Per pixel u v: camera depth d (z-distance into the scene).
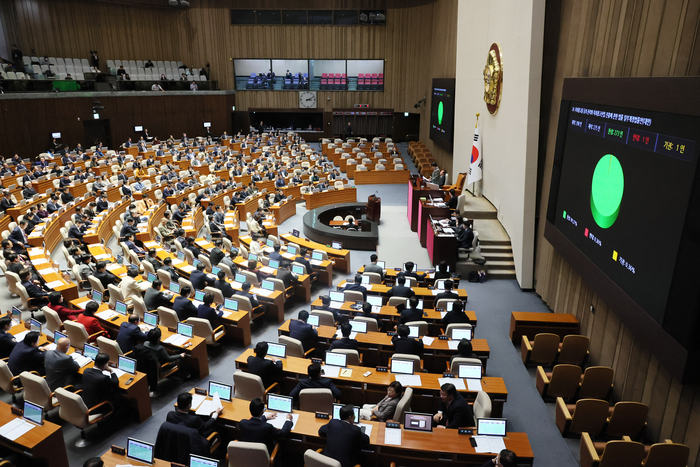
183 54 37.88
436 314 10.23
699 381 5.96
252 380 7.16
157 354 8.35
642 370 7.66
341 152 32.50
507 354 10.28
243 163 29.47
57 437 6.25
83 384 7.31
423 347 8.55
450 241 14.14
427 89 34.72
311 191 23.08
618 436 7.38
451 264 14.31
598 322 9.30
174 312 9.38
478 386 7.54
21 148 27.28
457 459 6.11
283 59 38.03
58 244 16.64
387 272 13.05
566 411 7.66
